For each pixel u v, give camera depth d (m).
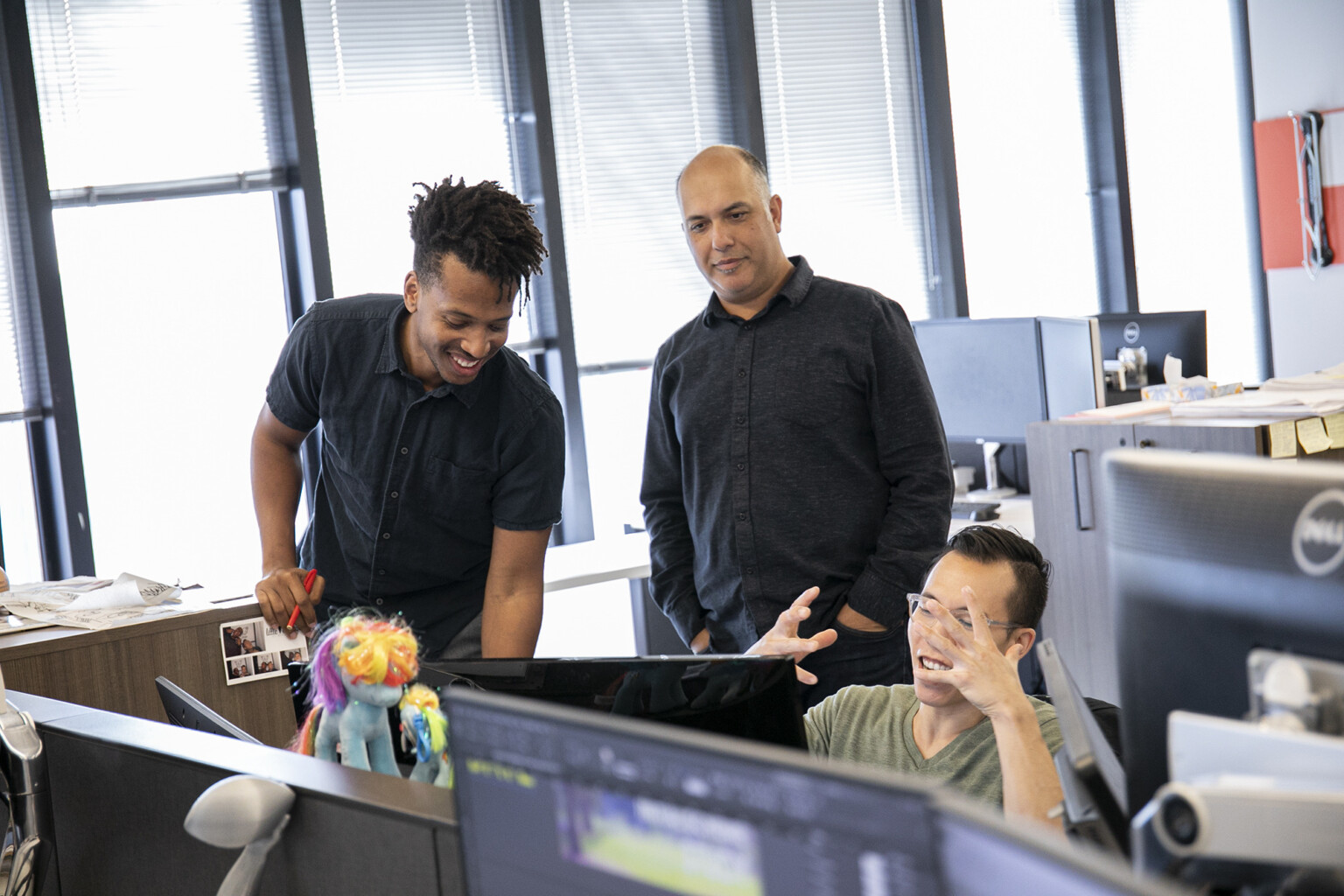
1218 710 0.82
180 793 1.23
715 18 5.04
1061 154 5.85
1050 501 3.72
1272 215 6.18
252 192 4.28
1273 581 0.78
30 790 1.34
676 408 2.55
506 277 1.85
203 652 2.17
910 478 2.36
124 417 4.08
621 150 4.87
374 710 1.29
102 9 4.01
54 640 2.03
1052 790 1.27
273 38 4.26
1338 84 5.91
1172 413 3.55
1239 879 0.69
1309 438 3.25
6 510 3.96
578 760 0.72
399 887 1.02
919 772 1.63
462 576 2.29
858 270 5.36
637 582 4.16
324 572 2.29
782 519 2.39
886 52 5.39
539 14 4.60
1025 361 4.10
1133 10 6.01
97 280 4.03
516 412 2.15
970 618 1.57
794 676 1.22
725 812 0.65
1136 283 5.95
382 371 2.11
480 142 4.62
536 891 0.76
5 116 3.87
